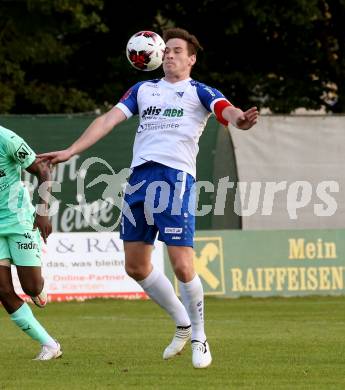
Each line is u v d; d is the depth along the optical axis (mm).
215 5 79438
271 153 52156
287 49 82688
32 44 76125
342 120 52406
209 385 21297
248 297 52625
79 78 83125
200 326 23938
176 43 23891
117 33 82562
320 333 33781
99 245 51719
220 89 81562
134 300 51469
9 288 25609
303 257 53125
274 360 25734
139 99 24078
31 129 51438
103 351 27969
